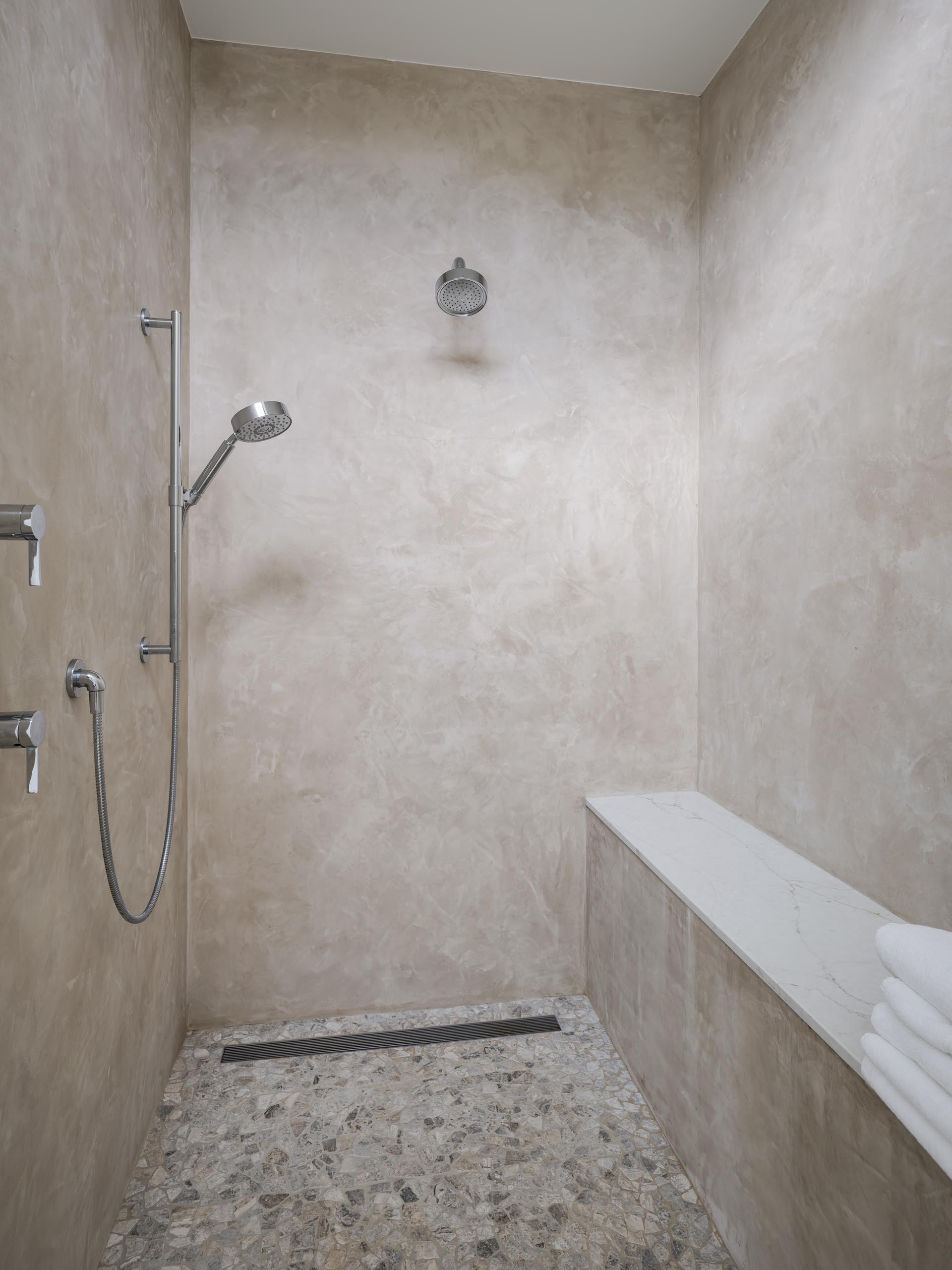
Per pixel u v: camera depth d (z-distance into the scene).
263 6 1.84
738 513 1.99
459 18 1.88
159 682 1.72
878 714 1.47
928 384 1.32
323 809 2.07
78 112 1.17
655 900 1.70
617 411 2.17
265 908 2.06
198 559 1.99
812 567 1.67
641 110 2.15
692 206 2.19
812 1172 1.13
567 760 2.18
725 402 2.05
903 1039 0.92
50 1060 1.09
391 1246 1.38
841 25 1.54
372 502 2.06
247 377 1.99
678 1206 1.47
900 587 1.40
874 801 1.48
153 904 1.43
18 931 0.99
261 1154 1.60
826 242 1.61
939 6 1.28
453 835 2.14
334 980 2.10
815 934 1.37
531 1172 1.56
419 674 2.10
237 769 2.03
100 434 1.29
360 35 1.94
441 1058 1.92
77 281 1.17
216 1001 2.05
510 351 2.11
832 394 1.59
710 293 2.13
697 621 2.22
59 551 1.11
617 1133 1.67
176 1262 1.35
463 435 2.10
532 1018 2.11
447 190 2.06
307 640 2.04
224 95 1.96
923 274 1.33
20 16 0.96
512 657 2.14
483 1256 1.36
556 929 2.21
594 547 2.17
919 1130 0.87
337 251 2.02
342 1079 1.84
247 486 2.00
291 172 1.99
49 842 1.09
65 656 1.14
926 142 1.32
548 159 2.11
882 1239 0.98
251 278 1.99
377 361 2.05
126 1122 1.48
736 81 1.98
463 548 2.11
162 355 1.70
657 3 1.83
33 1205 1.03
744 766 1.98
